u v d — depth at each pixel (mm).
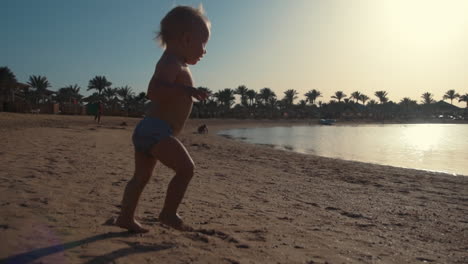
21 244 2580
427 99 176875
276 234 3596
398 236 4105
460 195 7652
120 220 3111
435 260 3254
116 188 5352
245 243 3145
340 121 142125
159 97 2830
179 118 2920
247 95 135000
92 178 6043
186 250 2793
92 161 8336
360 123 137750
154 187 5906
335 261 2902
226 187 6828
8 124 23094
